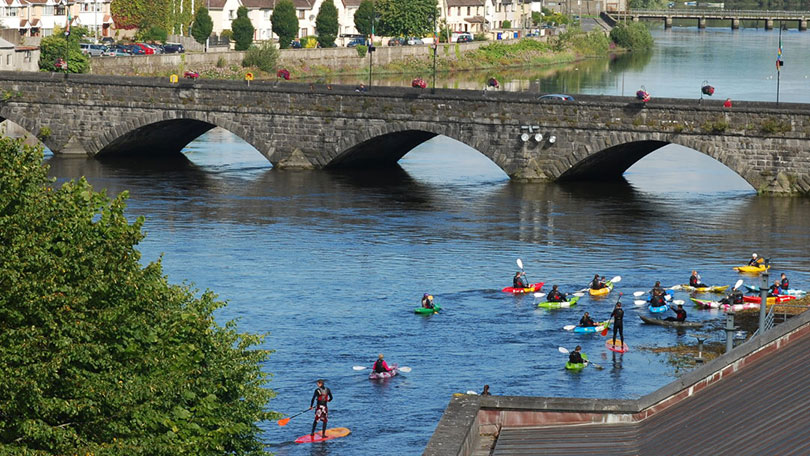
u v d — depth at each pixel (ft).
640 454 167.63
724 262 490.49
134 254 221.05
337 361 367.04
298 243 518.78
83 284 205.77
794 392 167.94
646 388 346.74
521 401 183.52
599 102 630.74
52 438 197.67
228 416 233.55
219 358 239.91
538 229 550.77
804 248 512.63
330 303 426.92
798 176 605.31
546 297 439.22
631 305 433.07
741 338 394.11
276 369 358.84
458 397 185.98
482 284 456.45
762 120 603.67
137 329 215.72
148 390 207.41
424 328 400.47
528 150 653.71
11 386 191.93
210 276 459.73
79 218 215.72
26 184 213.87
